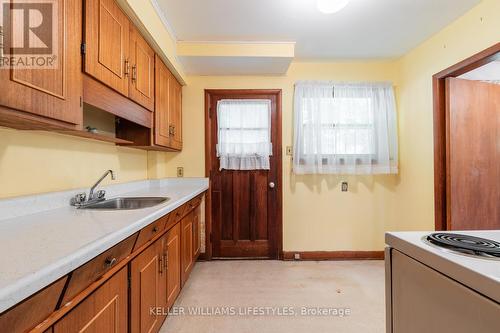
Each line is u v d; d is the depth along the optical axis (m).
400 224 3.03
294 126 3.01
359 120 2.99
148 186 2.71
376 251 3.10
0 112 0.83
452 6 2.01
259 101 3.05
